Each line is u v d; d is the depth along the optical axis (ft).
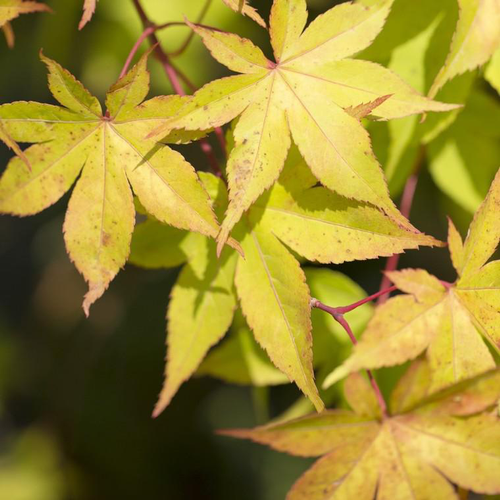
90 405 3.71
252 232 1.67
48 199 1.63
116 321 3.75
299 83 1.63
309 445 1.67
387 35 1.77
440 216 2.18
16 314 4.30
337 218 1.64
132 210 1.62
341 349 1.87
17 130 1.62
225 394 3.63
